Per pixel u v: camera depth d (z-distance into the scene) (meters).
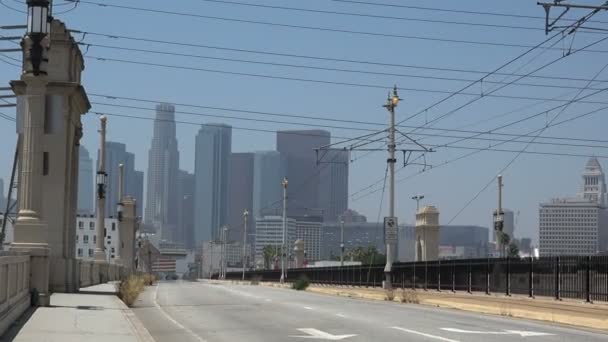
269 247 169.75
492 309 29.31
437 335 18.58
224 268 144.62
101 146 48.31
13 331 17.00
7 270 17.06
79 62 34.88
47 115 23.98
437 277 44.50
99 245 49.53
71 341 15.82
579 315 24.52
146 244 124.81
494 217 72.62
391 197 43.81
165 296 39.41
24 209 23.38
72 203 35.53
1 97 31.52
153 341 16.58
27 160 23.23
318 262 141.75
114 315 22.05
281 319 23.72
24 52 29.30
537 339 18.02
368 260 137.38
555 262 30.80
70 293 32.53
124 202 82.75
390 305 32.62
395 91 43.91
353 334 18.89
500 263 36.22
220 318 24.25
